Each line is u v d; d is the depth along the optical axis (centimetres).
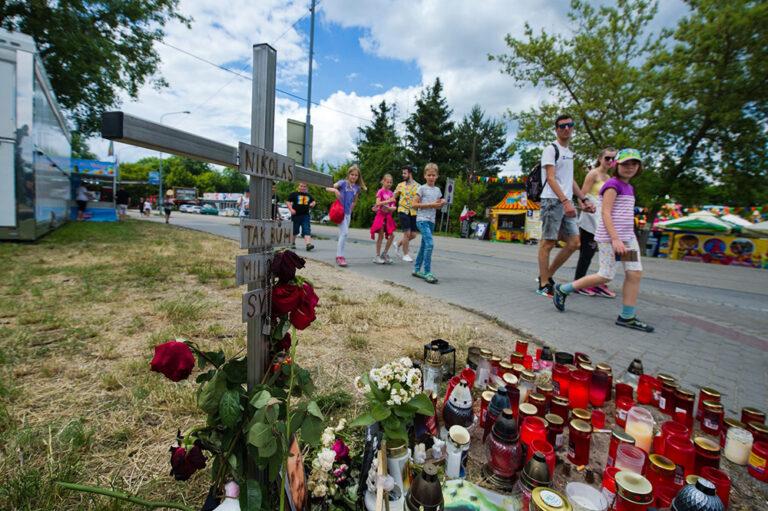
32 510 135
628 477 139
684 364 322
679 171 1811
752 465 186
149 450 172
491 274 732
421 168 4047
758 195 1717
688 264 1373
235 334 314
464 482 148
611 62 1795
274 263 123
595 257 1271
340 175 3017
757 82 1480
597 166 563
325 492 139
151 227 1460
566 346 345
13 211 756
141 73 1767
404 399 134
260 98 125
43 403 204
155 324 333
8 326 318
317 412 125
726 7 1459
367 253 969
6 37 714
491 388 212
